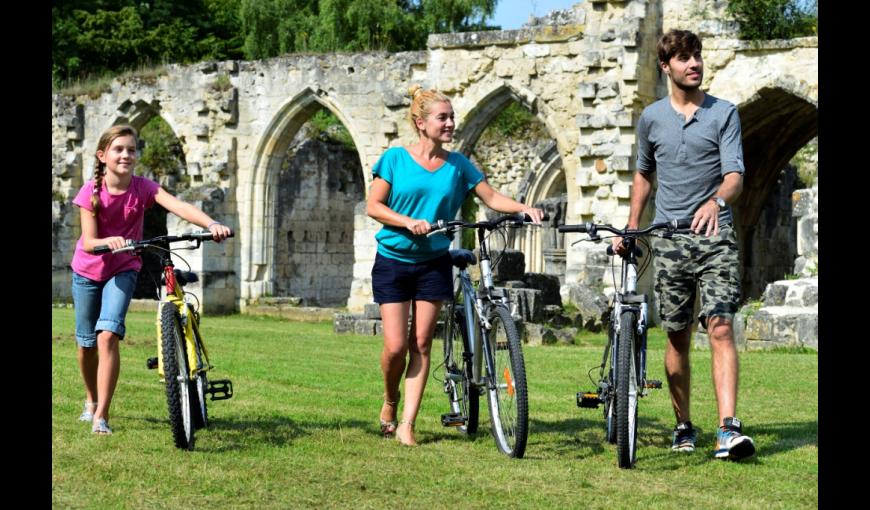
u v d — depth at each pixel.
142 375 16.66
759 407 13.71
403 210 11.20
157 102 45.47
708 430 11.97
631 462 9.73
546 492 8.73
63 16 66.44
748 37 35.66
